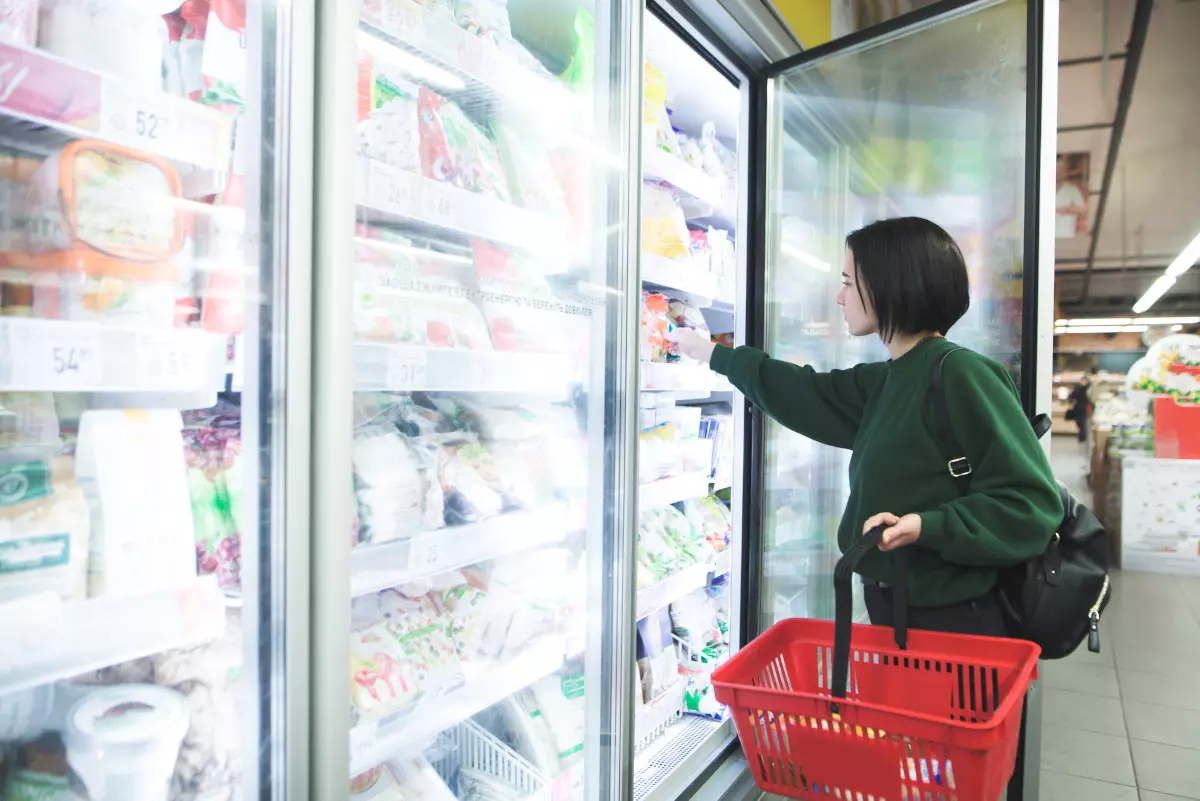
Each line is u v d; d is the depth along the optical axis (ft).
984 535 3.93
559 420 4.66
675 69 6.63
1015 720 3.36
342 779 2.68
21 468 2.27
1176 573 19.85
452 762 4.56
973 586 4.42
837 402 5.71
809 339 7.45
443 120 3.95
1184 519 19.88
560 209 4.53
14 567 2.16
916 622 4.61
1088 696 10.76
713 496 8.04
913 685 4.11
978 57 6.00
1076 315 55.26
